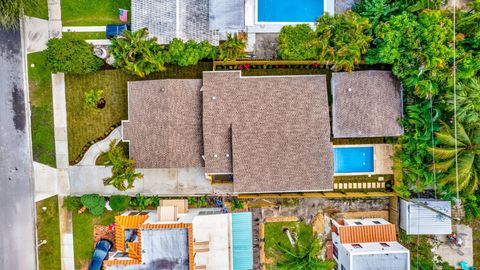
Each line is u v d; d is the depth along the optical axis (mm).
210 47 18906
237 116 19203
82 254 21219
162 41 19094
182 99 19531
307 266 18594
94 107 20625
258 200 21406
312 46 18734
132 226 19266
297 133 19266
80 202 20656
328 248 21391
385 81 19594
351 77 19625
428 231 19875
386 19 18906
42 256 21172
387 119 19672
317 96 19359
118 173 19062
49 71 20766
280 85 19328
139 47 18391
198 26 19281
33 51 20719
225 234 19422
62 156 21047
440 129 18938
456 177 18297
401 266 18469
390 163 21000
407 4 18781
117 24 20375
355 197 21344
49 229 21125
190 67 20797
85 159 21062
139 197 20844
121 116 20953
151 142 19625
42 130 21016
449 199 19953
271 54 20703
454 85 18141
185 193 21266
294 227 21453
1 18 18875
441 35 17375
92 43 20656
